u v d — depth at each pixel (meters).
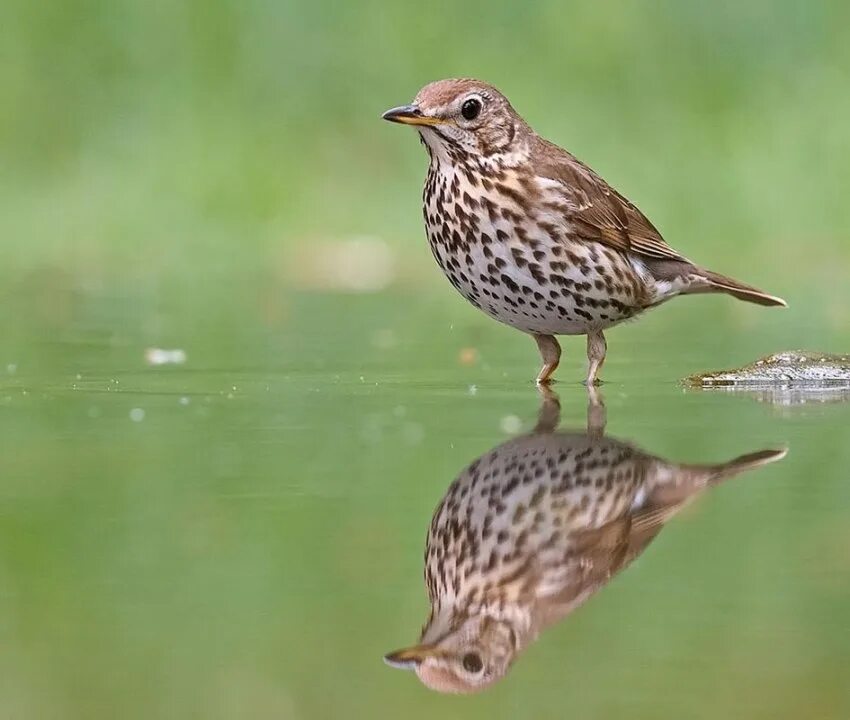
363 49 25.94
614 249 12.88
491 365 14.36
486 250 12.55
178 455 9.97
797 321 17.52
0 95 25.70
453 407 11.81
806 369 13.05
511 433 10.58
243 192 24.77
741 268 21.77
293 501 8.68
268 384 13.01
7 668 6.28
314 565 7.57
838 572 7.35
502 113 12.48
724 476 9.20
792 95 25.50
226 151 25.17
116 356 14.66
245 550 7.75
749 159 24.64
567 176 12.69
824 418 11.10
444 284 20.78
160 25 26.11
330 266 22.30
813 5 25.97
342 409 11.73
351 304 19.02
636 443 10.19
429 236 12.91
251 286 20.64
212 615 6.90
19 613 6.93
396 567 7.51
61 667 6.29
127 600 7.14
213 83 25.84
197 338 15.98
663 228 23.84
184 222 24.42
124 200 24.77
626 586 7.22
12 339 15.86
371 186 24.89
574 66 25.88
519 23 26.16
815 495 8.73
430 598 7.03
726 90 25.59
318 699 6.04
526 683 6.15
